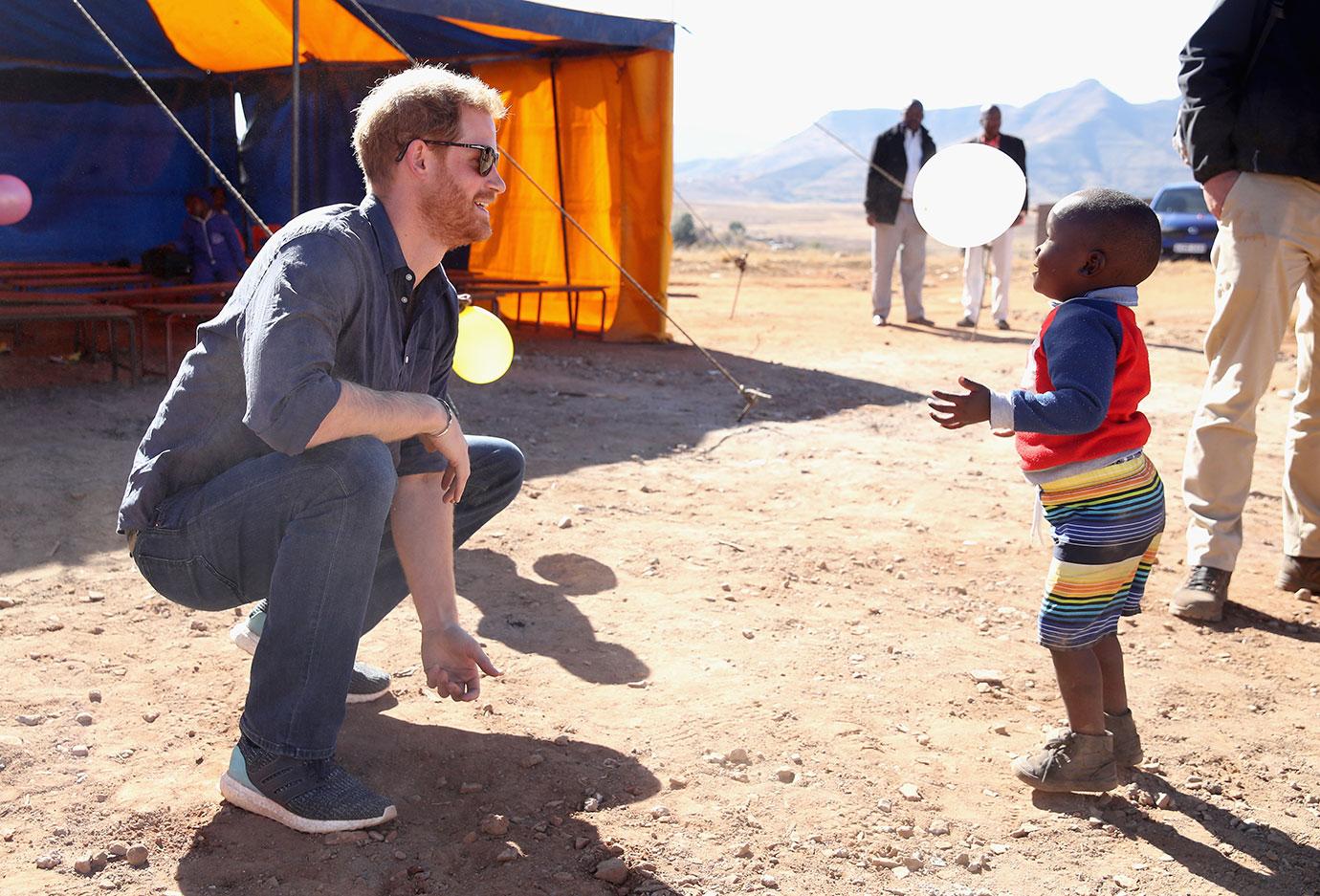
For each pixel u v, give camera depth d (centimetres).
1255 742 343
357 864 257
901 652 398
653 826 279
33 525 475
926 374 1023
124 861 254
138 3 1137
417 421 267
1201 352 1184
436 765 304
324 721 269
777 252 3459
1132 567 297
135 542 280
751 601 442
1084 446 289
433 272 287
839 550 513
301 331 245
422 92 261
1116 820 295
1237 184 439
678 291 1817
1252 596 477
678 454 681
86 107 1292
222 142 1388
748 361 1052
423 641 284
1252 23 432
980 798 303
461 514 333
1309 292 457
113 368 793
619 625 410
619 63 1117
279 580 260
